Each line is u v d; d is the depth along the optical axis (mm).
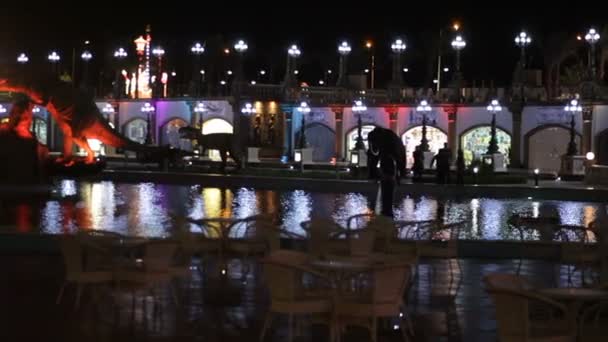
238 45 56750
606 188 34375
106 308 11445
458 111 50938
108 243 11000
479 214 26281
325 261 10305
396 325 10609
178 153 33531
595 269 13703
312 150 51562
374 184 34219
